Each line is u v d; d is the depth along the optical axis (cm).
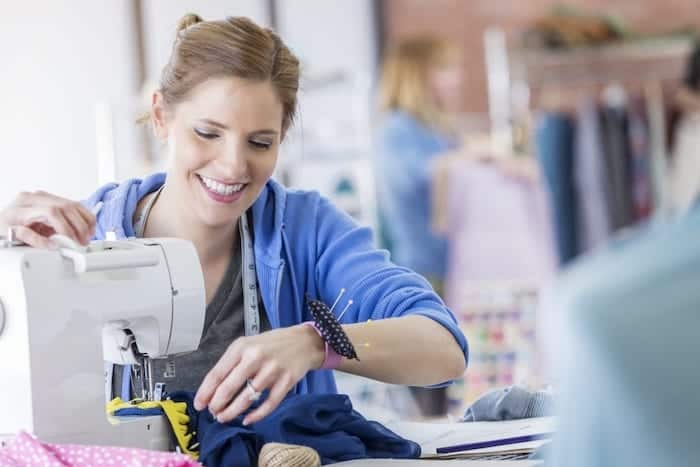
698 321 46
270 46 214
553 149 667
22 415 177
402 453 192
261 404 188
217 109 208
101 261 179
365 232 248
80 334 180
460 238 659
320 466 175
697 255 47
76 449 164
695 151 682
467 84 688
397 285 226
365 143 607
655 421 47
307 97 639
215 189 215
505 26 687
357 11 680
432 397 606
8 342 177
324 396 191
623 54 675
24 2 579
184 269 194
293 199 250
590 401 49
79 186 591
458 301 655
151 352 194
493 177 660
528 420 220
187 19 227
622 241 50
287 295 242
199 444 186
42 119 583
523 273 658
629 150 672
